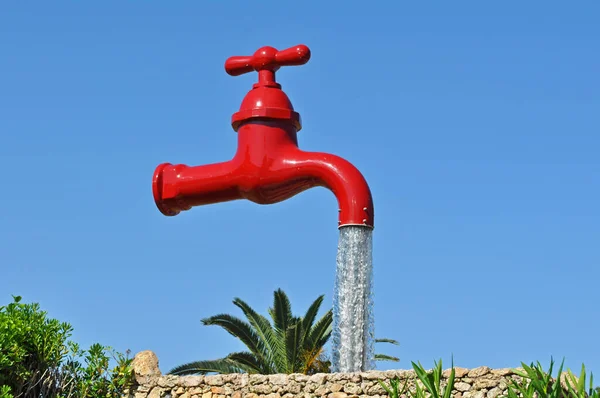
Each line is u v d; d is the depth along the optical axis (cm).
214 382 1349
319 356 2728
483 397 1201
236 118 1416
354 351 1309
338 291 1330
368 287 1330
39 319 1445
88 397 1387
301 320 2695
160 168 1461
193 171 1444
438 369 1170
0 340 1366
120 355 1409
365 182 1361
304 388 1292
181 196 1442
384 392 1248
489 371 1209
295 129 1424
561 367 1118
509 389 1118
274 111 1400
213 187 1422
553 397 1110
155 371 1392
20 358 1374
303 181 1385
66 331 1444
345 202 1345
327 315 2717
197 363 2673
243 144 1409
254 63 1438
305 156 1385
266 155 1392
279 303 2759
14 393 1369
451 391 1204
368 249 1338
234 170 1405
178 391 1366
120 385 1391
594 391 1105
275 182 1387
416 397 1159
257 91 1420
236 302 2777
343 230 1340
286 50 1428
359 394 1259
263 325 2736
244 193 1408
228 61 1454
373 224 1352
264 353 2714
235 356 2678
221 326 2703
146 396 1377
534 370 1164
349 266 1326
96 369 1405
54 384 1397
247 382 1329
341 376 1273
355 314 1316
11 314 1434
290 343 2681
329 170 1366
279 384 1308
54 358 1414
